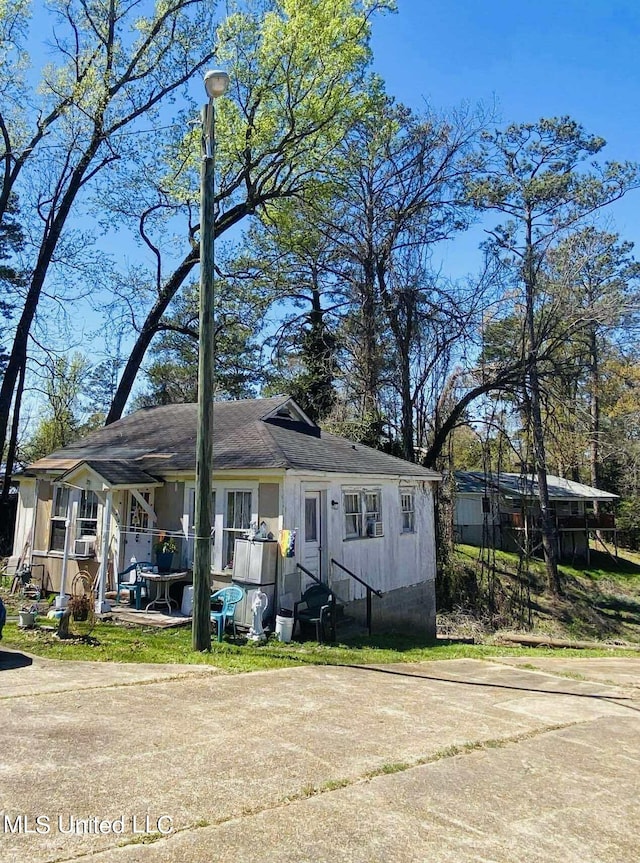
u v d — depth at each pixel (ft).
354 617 41.83
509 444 81.46
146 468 39.99
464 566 79.41
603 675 29.71
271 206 74.49
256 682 21.68
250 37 63.46
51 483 40.73
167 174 69.21
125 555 38.22
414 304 74.33
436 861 9.78
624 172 76.13
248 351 101.71
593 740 17.10
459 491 97.35
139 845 9.84
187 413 51.83
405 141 76.84
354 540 42.80
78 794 11.59
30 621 29.32
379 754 14.57
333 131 67.72
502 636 53.16
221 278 83.05
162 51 67.26
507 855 10.14
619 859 10.27
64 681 20.31
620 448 102.27
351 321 80.28
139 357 75.05
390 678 24.62
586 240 76.13
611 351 81.82
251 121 65.77
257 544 33.65
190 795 11.76
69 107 63.57
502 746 15.90
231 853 9.70
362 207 78.43
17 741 14.26
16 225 81.97
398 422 75.77
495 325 75.87
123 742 14.56
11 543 70.28
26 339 66.80
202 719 16.72
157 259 81.51
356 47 62.39
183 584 36.52
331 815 11.21
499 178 80.02
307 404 86.28
